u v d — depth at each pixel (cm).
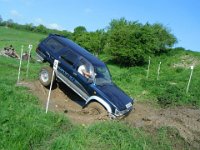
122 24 5169
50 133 981
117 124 1025
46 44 1584
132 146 939
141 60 4719
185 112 1758
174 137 1193
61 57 1501
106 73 1470
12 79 1605
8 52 2986
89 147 900
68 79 1459
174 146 1126
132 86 2334
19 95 1240
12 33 8562
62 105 1420
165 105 1941
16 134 909
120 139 941
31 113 1041
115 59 5006
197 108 1973
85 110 1320
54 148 879
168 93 2130
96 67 1433
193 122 1495
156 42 4797
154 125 1262
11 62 2494
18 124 951
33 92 1459
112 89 1392
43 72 1538
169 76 3572
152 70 4291
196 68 4262
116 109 1291
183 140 1192
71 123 1101
